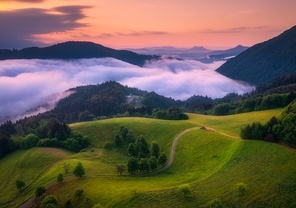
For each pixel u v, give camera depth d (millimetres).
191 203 105750
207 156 153000
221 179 118500
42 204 127438
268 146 135750
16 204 145500
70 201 127688
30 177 176000
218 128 195250
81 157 192625
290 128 136750
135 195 116875
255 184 108312
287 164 116500
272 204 97938
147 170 152875
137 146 192500
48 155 199875
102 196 122812
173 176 141875
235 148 144000
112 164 177000
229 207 100188
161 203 109438
